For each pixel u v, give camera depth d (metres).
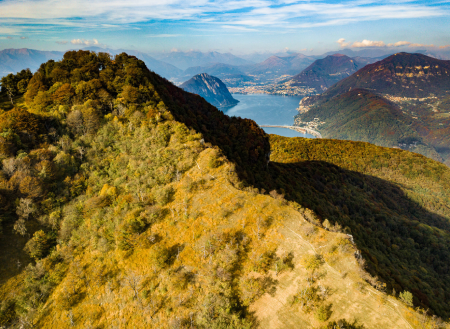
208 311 35.47
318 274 38.69
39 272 44.31
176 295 38.56
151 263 42.69
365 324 33.34
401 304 35.09
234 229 45.91
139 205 52.03
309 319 34.59
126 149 67.56
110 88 84.44
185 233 46.12
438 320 34.16
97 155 66.81
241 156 83.56
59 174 60.50
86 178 62.31
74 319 39.09
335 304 35.59
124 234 46.09
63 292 41.88
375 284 37.03
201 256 42.38
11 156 59.25
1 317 39.25
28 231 50.06
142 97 81.44
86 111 72.06
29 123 67.00
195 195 52.84
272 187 74.94
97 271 44.00
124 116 75.75
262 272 39.94
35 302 41.34
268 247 43.19
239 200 51.19
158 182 56.97
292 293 37.34
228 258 41.44
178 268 41.53
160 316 36.88
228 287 38.12
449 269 85.56
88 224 51.88
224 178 56.50
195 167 60.06
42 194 55.06
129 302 39.19
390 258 75.38
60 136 70.75
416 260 83.06
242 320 34.53
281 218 47.50
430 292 55.34
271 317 35.25
